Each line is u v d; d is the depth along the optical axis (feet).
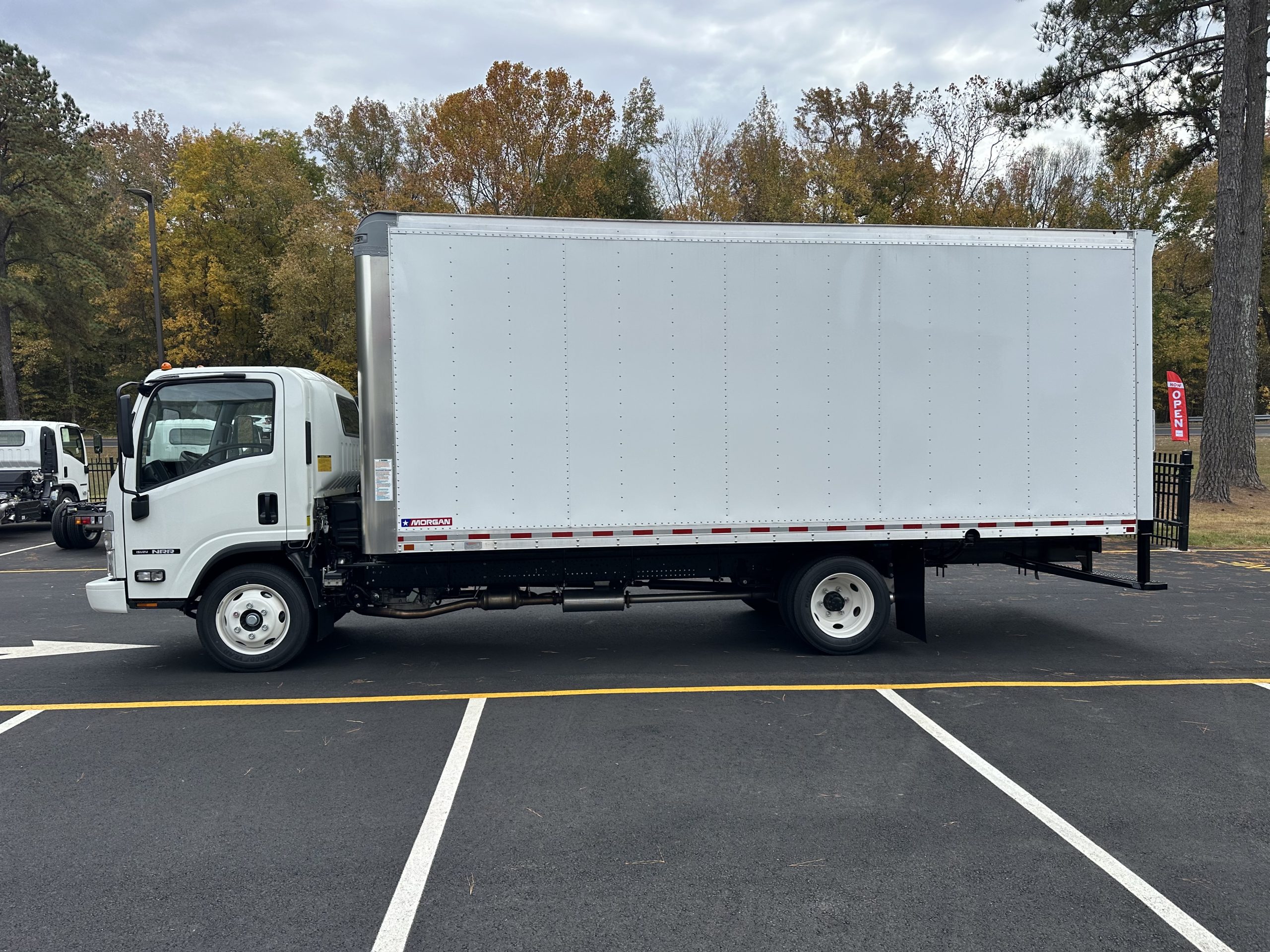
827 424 21.24
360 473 23.25
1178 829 12.55
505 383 20.27
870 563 22.77
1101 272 21.83
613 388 20.61
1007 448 21.74
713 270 20.79
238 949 9.68
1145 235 21.91
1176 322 131.13
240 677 20.88
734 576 22.63
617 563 22.06
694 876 11.23
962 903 10.55
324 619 22.15
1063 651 23.00
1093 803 13.43
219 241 129.49
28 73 104.88
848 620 22.58
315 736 16.60
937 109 117.19
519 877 11.23
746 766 14.98
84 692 19.61
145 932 10.02
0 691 19.75
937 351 21.44
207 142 135.33
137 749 15.99
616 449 20.67
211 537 20.75
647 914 10.34
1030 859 11.66
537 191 97.14
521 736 16.56
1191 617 27.22
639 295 20.59
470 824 12.82
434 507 20.22
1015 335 21.65
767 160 114.32
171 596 20.81
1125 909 10.43
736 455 21.03
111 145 183.62
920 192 109.81
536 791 13.97
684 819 12.94
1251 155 57.00
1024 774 14.60
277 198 130.82
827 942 9.75
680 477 20.89
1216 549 41.27
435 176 97.04
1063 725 17.02
